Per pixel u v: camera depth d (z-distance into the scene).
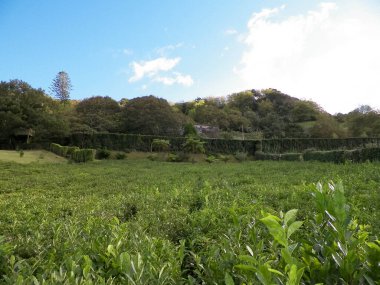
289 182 14.20
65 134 51.59
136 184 16.98
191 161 45.31
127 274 2.10
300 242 2.11
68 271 2.37
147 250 2.76
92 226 4.09
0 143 52.47
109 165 35.50
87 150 40.56
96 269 2.60
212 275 2.35
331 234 1.87
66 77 76.19
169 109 68.50
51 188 17.34
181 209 6.46
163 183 16.69
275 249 2.24
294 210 1.75
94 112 67.69
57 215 7.40
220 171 24.94
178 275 2.54
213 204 6.66
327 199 1.94
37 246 3.55
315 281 1.78
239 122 87.44
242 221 3.71
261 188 10.52
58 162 39.28
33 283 2.16
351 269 1.68
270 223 1.62
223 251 2.68
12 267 2.67
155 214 6.18
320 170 20.25
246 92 108.44
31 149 50.66
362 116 64.38
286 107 99.38
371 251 1.76
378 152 24.39
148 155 49.84
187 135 57.66
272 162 35.69
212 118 87.88
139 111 65.31
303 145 51.19
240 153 49.12
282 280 1.67
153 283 2.20
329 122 72.81
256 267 1.69
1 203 9.31
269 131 80.69
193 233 4.50
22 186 18.09
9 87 52.72
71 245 3.29
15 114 50.25
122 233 3.32
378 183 10.71
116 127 65.19
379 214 5.66
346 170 17.92
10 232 4.84
